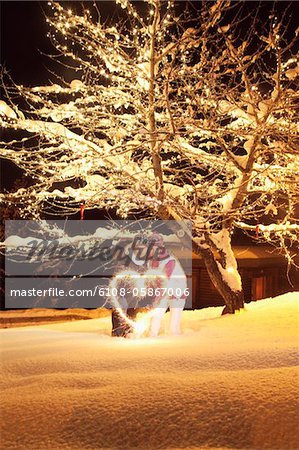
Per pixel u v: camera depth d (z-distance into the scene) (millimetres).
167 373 4352
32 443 3234
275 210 8266
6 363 5086
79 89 7910
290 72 7223
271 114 7754
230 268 8773
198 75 7324
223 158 8086
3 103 7703
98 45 8109
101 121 8172
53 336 7238
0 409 3678
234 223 9070
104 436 3293
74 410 3578
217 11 7406
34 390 4062
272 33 7145
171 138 8195
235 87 7410
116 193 8016
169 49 7492
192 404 3562
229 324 7430
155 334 6664
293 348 5102
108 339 6543
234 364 4590
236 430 3285
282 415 3381
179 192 8281
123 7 7531
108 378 4234
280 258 19969
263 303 10062
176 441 3225
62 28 7707
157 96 7793
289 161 7742
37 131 7875
